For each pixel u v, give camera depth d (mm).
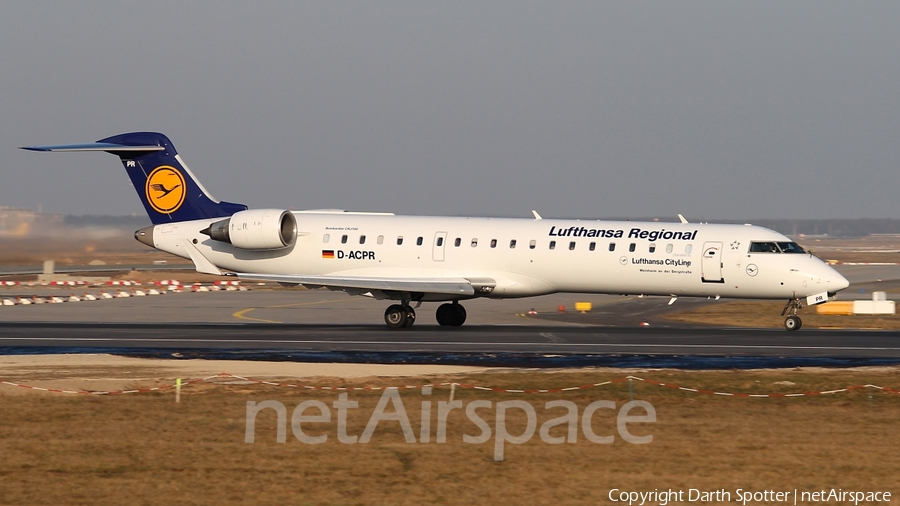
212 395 89875
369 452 70875
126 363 109062
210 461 68438
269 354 117562
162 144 169625
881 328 159000
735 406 87000
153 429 77062
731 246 146625
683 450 72062
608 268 150375
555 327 159000
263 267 167250
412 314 154125
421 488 62875
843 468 67875
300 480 64375
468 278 155375
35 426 77938
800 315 188875
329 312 195875
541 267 153250
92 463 67812
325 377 99312
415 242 159125
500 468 67312
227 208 168625
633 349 124062
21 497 60594
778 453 71438
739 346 127438
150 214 172125
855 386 95562
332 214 168625
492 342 131750
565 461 69188
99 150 166000
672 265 147875
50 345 127188
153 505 59281
